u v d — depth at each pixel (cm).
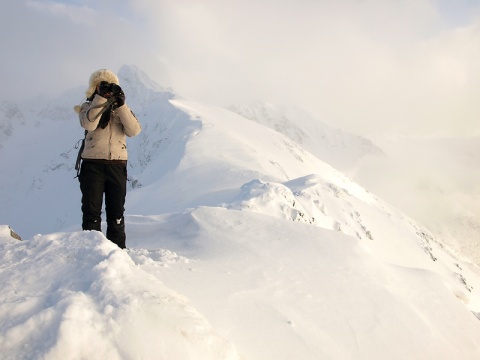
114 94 432
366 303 522
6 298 240
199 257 582
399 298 569
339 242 679
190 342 228
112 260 281
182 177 4966
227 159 5800
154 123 10381
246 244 632
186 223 767
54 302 230
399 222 4331
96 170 453
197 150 6141
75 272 279
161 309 238
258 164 6081
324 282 537
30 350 196
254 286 465
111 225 484
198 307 375
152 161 7788
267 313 411
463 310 632
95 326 214
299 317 432
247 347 349
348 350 413
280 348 364
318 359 371
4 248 334
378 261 664
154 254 502
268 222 740
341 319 468
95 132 450
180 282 416
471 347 545
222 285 440
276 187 1339
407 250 3775
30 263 294
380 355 428
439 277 706
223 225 723
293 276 531
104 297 238
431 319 567
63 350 195
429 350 478
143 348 213
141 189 4941
